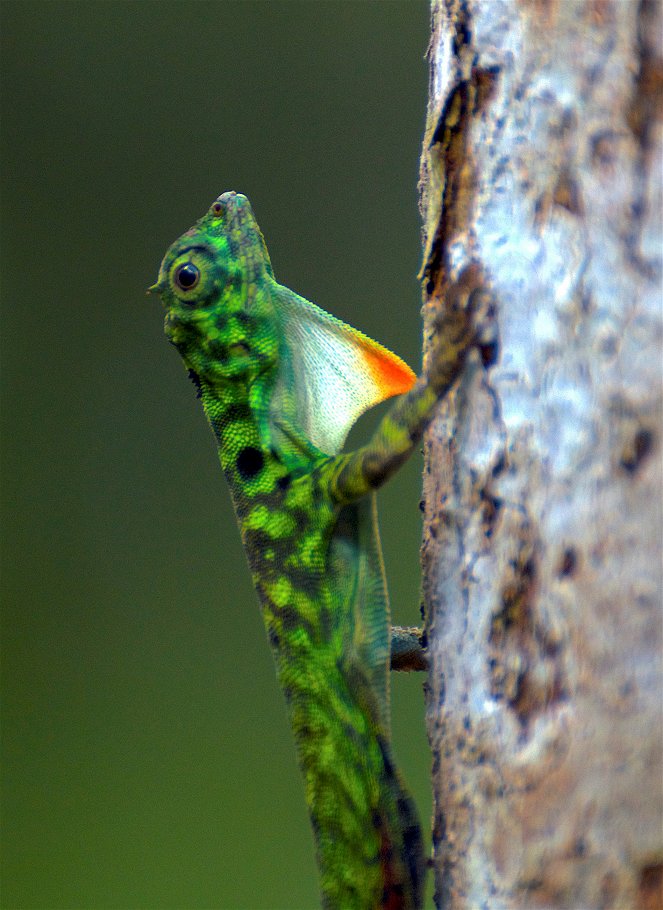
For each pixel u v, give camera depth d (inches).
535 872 24.8
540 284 24.9
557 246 24.8
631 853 24.6
